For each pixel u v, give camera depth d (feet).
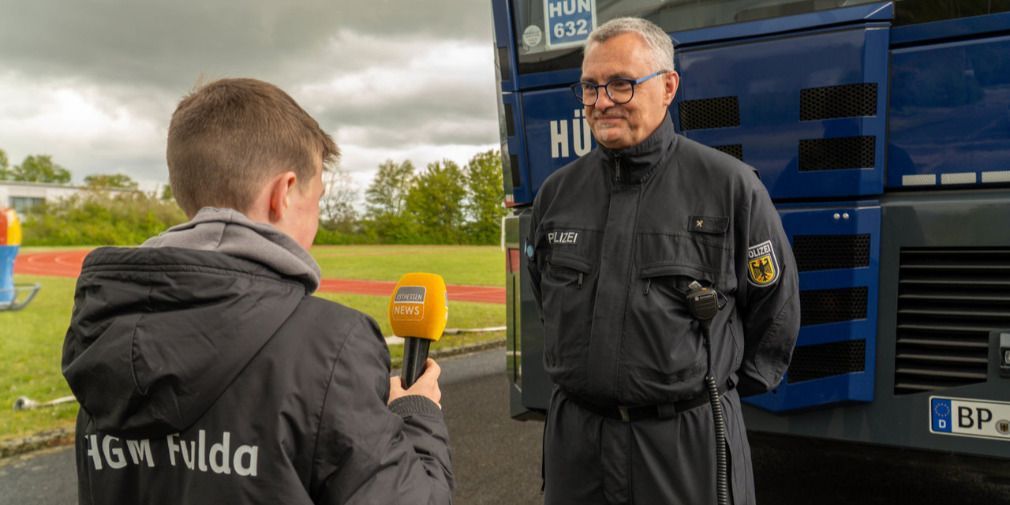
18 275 73.00
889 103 7.88
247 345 3.06
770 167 8.23
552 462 6.66
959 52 7.54
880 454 8.29
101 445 3.44
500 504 11.68
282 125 3.52
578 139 9.18
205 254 3.08
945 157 7.66
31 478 13.37
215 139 3.41
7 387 20.39
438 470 3.52
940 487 11.71
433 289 4.16
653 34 6.19
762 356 6.46
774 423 8.47
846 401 8.06
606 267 6.14
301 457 3.08
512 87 9.55
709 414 6.00
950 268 7.67
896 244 7.86
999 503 11.02
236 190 3.42
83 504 3.56
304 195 3.65
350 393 3.14
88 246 173.37
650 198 6.18
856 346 8.00
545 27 9.31
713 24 8.43
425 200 188.24
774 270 6.11
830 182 7.97
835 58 7.85
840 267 8.02
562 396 6.69
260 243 3.21
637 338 5.94
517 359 10.06
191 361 3.00
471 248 164.45
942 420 7.69
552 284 6.54
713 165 6.14
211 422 3.07
